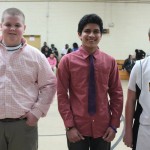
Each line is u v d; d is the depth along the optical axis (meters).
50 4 14.49
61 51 14.66
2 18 2.13
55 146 3.86
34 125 2.15
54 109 6.41
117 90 2.23
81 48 2.21
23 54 2.11
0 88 2.05
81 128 2.13
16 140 2.12
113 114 2.20
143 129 1.99
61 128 4.84
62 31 14.60
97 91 2.14
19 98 2.07
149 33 2.07
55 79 2.24
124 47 14.59
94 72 2.14
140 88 2.03
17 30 2.08
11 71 2.06
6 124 2.09
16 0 14.47
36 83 2.20
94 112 2.12
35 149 2.21
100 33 2.21
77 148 2.14
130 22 14.53
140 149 2.00
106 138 2.15
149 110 1.98
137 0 14.39
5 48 2.10
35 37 14.66
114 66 2.24
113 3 14.45
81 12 14.50
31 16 14.57
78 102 2.14
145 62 2.04
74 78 2.14
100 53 2.22
